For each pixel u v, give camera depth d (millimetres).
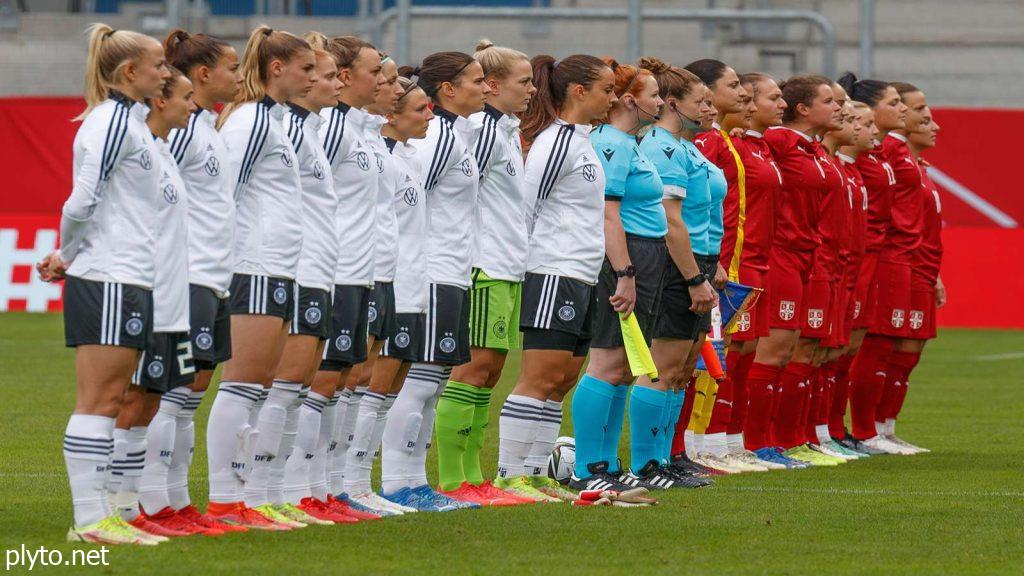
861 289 27016
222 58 15758
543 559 14641
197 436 26281
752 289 22297
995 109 55750
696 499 19625
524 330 19203
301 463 16984
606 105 19297
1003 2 64625
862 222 26344
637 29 53656
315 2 62656
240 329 15844
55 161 56531
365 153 17156
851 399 27734
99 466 14617
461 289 18094
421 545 15281
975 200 55906
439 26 59688
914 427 30703
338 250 16781
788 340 24297
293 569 13711
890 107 27734
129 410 15398
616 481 20078
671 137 21031
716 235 22016
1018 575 14320
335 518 16953
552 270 18938
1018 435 29312
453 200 18062
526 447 19312
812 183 24312
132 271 14422
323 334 16516
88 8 64500
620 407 20828
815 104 24609
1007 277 55312
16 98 56688
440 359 17938
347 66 17266
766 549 15586
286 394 16391
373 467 23078
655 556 14961
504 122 18688
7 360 40469
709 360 21422
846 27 63219
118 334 14344
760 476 22625
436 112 18438
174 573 13359
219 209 15609
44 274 14602
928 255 28109
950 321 55500
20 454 23062
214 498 16109
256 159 15891
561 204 19047
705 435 23672
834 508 18922
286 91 16250
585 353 19953
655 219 20172
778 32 62375
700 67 23359
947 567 14703
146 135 14648
